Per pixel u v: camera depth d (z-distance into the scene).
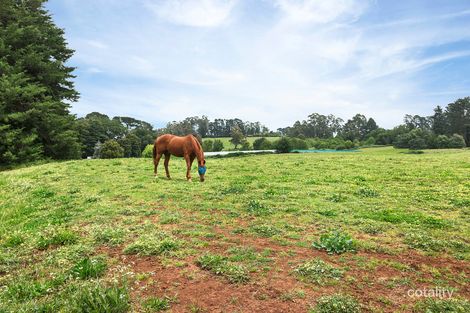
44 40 35.03
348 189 12.67
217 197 11.45
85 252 6.61
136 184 14.08
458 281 5.30
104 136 94.62
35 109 29.78
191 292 4.92
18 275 5.68
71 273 5.56
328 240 6.70
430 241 6.97
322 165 21.36
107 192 12.70
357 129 164.75
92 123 93.38
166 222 8.66
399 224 8.24
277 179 15.38
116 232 7.60
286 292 4.85
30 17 32.94
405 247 6.80
